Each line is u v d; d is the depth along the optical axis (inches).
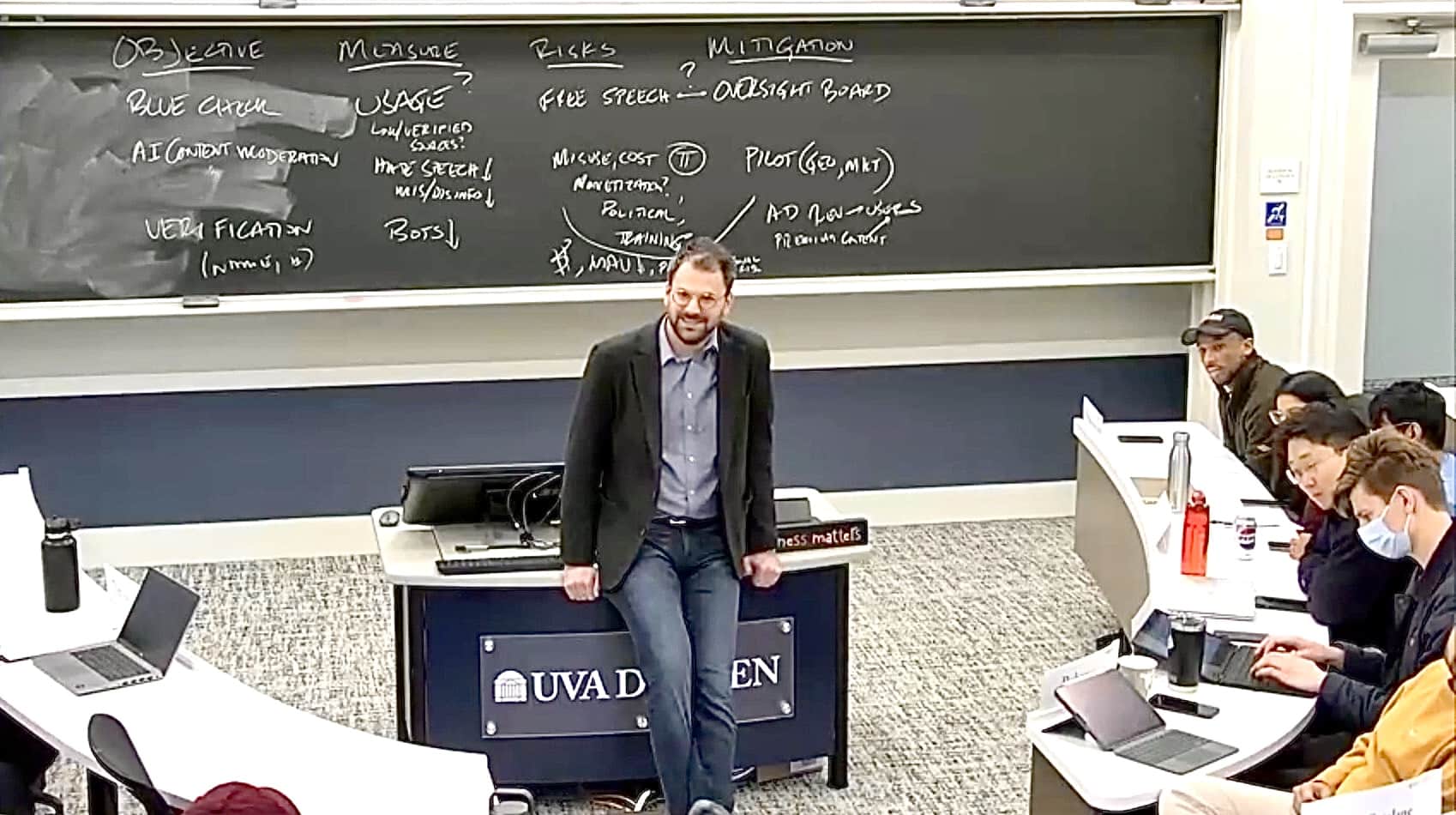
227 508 243.0
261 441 242.1
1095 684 124.5
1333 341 255.1
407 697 159.3
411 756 115.7
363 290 233.6
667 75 235.0
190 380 237.8
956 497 262.1
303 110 227.1
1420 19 247.3
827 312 252.4
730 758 152.1
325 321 239.6
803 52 237.6
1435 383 266.8
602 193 236.8
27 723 120.3
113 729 107.1
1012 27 241.3
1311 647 135.9
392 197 231.8
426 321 242.4
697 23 234.1
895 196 243.6
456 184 232.8
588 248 237.9
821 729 167.0
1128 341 261.1
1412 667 126.3
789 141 239.8
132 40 221.0
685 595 157.8
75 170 222.5
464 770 113.8
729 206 240.2
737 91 237.1
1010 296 257.0
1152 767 117.9
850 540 163.6
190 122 224.7
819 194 241.9
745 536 158.6
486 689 158.9
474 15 225.9
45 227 222.8
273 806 88.0
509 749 160.4
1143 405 264.1
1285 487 186.5
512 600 157.6
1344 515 136.6
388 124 229.6
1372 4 244.2
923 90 241.4
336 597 227.5
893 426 258.7
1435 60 254.7
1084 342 260.2
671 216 239.1
